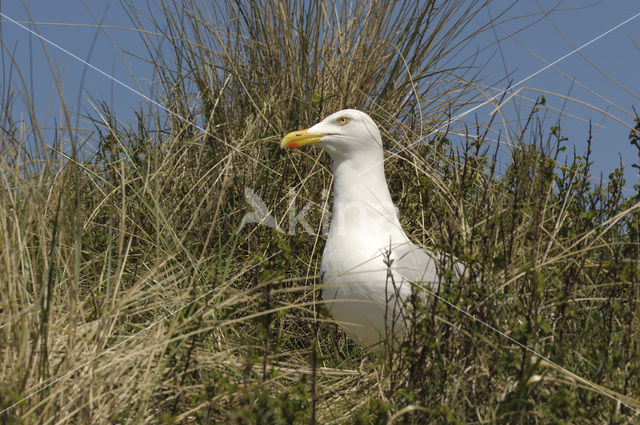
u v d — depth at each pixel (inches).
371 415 89.6
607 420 86.4
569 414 78.6
